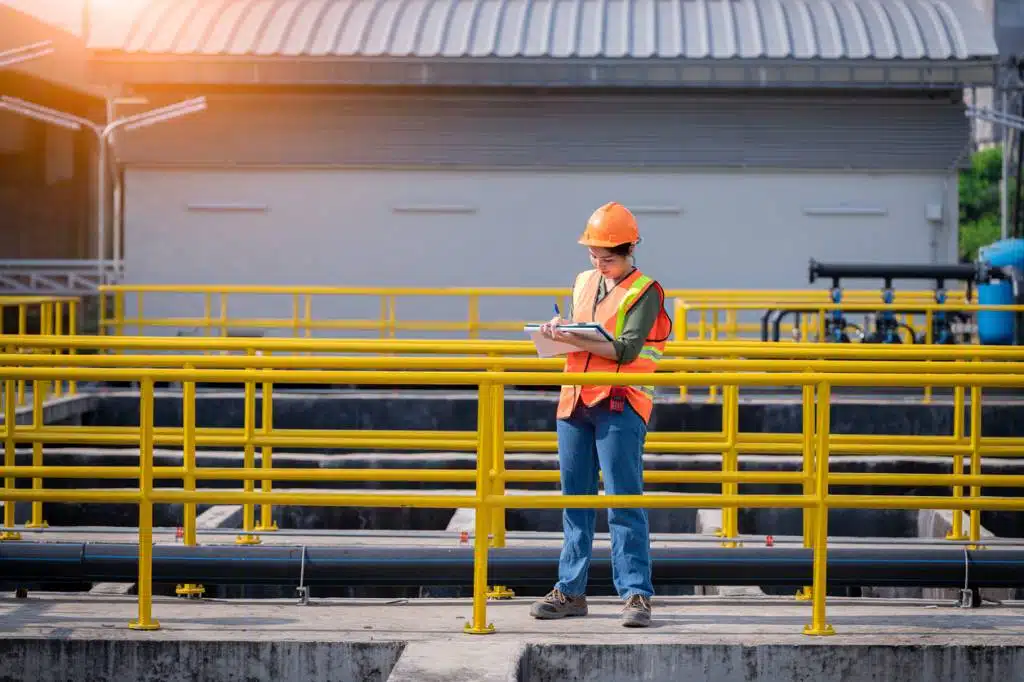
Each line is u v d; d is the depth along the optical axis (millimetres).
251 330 22922
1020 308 15031
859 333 18719
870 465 12250
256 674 5984
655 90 22969
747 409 14453
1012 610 6816
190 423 7598
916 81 22281
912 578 6867
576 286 6609
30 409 13602
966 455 9211
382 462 12500
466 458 12516
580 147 22922
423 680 5359
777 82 22250
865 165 22812
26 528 8328
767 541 7727
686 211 23016
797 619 6523
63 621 6406
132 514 11828
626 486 6344
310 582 6809
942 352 8859
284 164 22984
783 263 23016
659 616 6594
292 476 7129
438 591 9711
